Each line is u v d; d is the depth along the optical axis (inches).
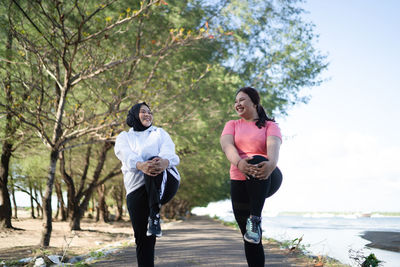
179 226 916.6
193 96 620.7
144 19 538.6
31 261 259.0
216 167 780.6
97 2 473.1
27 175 988.6
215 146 691.4
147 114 153.0
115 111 466.0
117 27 500.1
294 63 738.2
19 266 265.7
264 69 740.7
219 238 438.0
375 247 435.8
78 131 466.0
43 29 463.2
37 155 724.0
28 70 485.7
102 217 1233.4
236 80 630.5
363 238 604.4
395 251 393.4
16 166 943.7
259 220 130.5
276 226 1139.9
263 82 740.7
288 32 746.8
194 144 674.8
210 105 637.3
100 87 544.4
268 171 127.4
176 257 245.0
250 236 129.5
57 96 475.2
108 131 478.9
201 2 642.2
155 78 557.0
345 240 557.3
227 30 651.5
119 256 255.1
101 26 480.7
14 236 632.4
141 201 144.8
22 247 438.0
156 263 218.8
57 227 908.0
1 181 721.0
